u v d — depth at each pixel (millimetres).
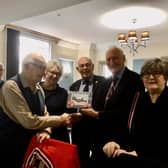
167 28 5043
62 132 2217
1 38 4832
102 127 2012
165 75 1214
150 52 6355
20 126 1536
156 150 1156
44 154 1383
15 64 5008
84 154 2293
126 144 1364
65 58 6625
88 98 2209
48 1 3141
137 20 4539
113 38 6086
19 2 3172
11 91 1466
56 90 2260
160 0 3588
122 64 2100
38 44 5809
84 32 5508
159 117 1175
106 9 3959
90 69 2562
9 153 1547
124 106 1890
